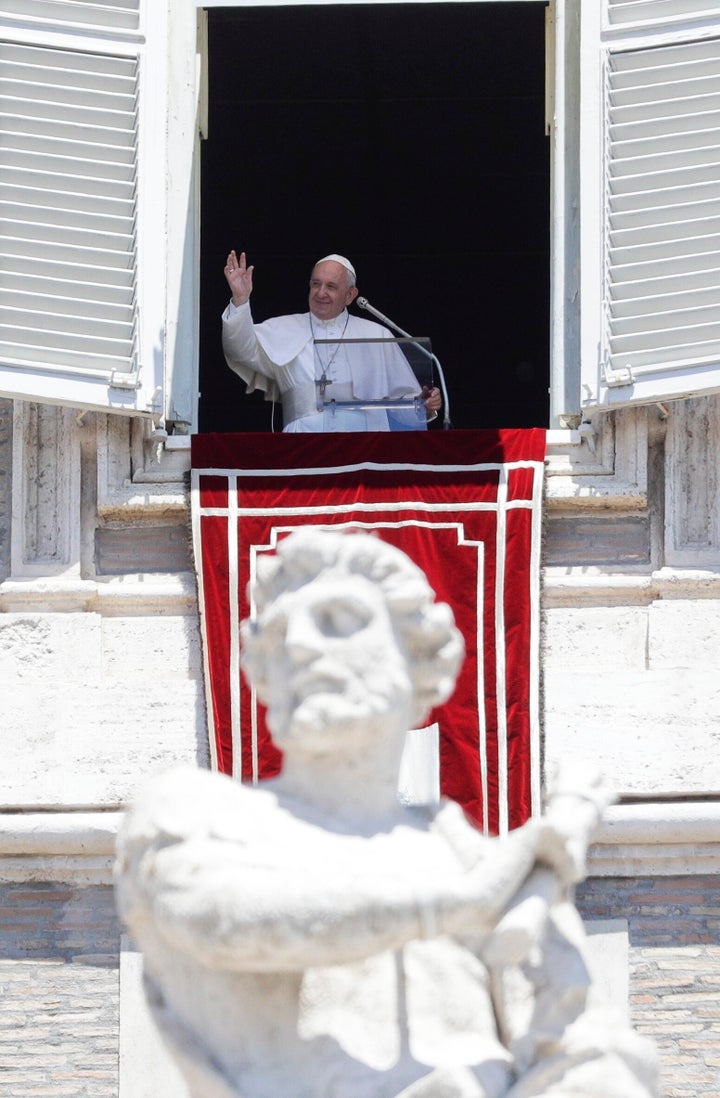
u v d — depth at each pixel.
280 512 37.81
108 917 36.03
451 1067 17.94
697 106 39.09
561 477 38.47
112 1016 35.59
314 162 62.78
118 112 39.34
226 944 17.61
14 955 35.84
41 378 38.06
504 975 18.84
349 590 18.77
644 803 36.38
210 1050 18.34
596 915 35.94
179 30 41.78
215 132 61.28
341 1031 18.31
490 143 61.50
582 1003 18.86
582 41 39.75
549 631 37.56
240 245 66.12
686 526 38.16
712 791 36.47
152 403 38.31
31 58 39.25
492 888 17.77
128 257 38.81
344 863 17.98
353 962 17.70
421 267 67.75
